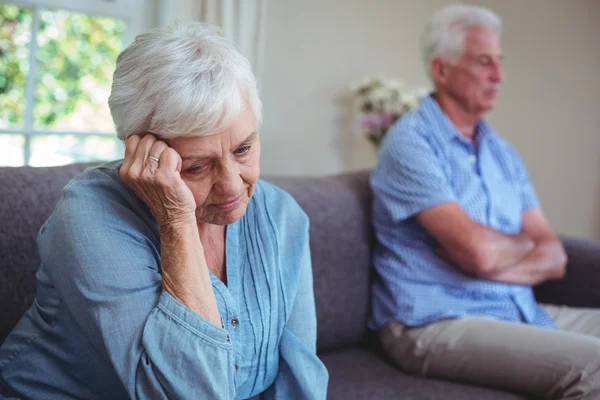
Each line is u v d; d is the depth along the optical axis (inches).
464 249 67.2
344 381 62.7
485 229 68.6
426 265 70.6
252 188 41.1
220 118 36.3
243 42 92.4
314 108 113.4
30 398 42.1
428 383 63.6
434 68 78.7
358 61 118.3
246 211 46.7
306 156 113.7
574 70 121.4
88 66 91.1
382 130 105.7
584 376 56.7
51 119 88.9
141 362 36.8
